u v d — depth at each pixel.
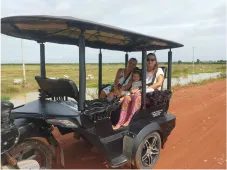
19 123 3.14
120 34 3.58
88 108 3.32
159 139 4.30
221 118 7.42
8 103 2.91
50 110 3.34
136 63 5.04
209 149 4.96
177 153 4.75
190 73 38.34
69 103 3.65
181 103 9.79
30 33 3.82
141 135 3.82
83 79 3.19
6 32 3.75
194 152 4.80
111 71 40.22
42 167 3.34
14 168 2.96
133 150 3.73
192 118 7.40
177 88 15.08
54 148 3.52
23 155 3.21
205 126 6.57
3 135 2.81
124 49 5.58
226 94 12.40
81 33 3.14
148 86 4.78
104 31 3.33
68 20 2.84
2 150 2.83
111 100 3.82
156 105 4.57
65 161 4.30
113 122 4.27
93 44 4.98
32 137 3.27
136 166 3.83
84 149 4.83
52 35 4.00
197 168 4.10
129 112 4.07
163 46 4.86
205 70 49.78
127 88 4.93
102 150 3.53
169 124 4.74
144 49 4.27
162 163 4.30
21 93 14.91
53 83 3.51
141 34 3.66
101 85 5.54
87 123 3.29
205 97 11.35
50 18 2.82
